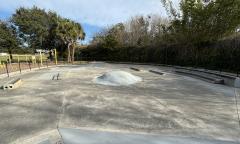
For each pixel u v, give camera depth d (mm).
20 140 4180
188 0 19750
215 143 4070
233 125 4957
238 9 16281
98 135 4383
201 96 7938
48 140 4172
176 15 22484
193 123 5086
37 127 4820
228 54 14070
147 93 8477
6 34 34031
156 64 24625
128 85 10383
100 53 35906
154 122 5152
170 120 5289
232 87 9758
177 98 7609
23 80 11992
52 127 4809
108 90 9070
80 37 33656
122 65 25531
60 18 35781
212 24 17938
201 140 4188
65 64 27250
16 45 35344
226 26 17094
